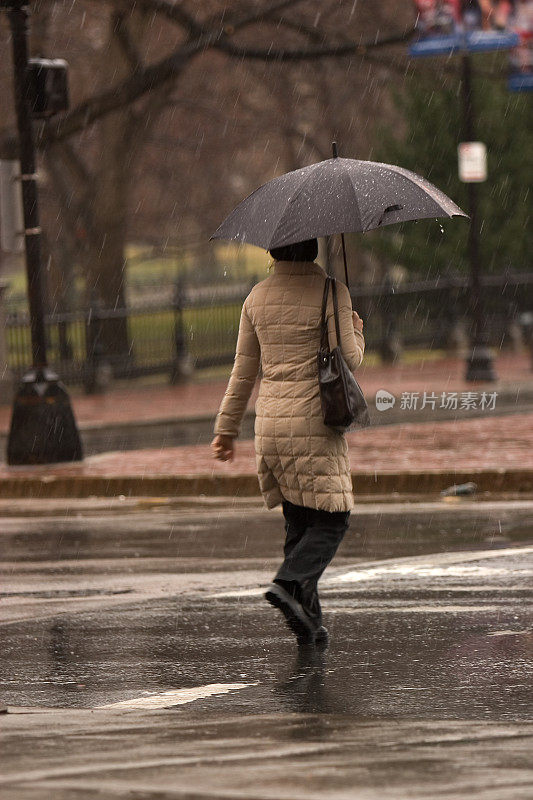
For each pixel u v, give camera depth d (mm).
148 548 31453
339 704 18094
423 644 21422
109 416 65688
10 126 98625
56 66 45188
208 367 89625
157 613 24453
